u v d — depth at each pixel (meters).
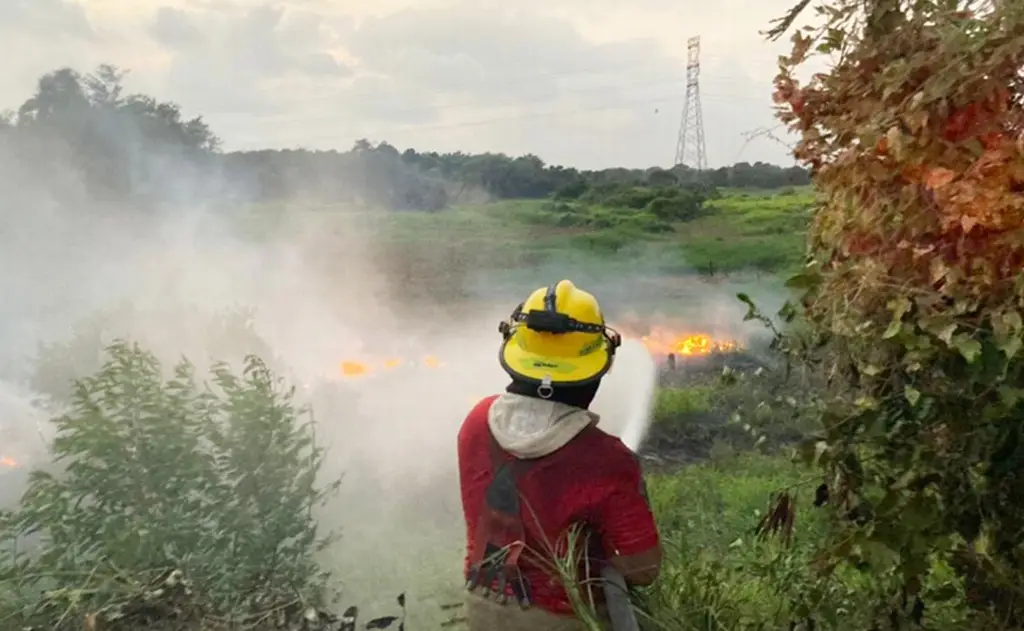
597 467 2.67
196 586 3.79
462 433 2.90
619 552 2.69
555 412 2.73
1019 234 2.58
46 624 3.65
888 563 2.87
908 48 2.91
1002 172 2.60
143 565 3.78
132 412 4.10
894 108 2.81
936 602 3.34
